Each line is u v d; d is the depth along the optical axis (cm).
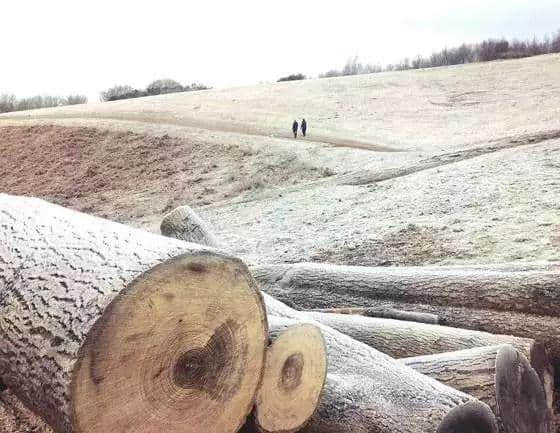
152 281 234
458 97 4059
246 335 263
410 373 354
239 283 259
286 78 7125
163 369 239
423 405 320
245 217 1742
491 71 4797
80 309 235
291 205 1747
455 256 950
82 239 296
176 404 243
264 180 2558
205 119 3991
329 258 1077
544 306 526
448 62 7175
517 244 950
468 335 480
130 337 229
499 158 1717
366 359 363
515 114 3216
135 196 2870
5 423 446
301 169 2552
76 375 219
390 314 567
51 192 3238
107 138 3800
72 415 220
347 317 529
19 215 361
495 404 357
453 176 1603
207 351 251
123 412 230
